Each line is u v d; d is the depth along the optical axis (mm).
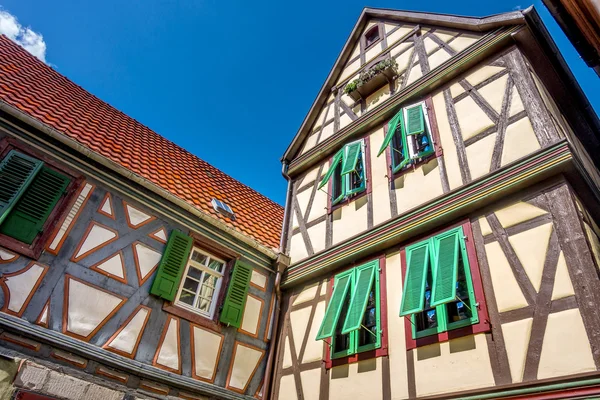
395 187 6285
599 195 4754
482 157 5270
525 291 4094
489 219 4793
